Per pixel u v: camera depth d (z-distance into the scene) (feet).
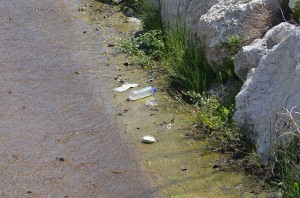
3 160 20.85
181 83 25.45
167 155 21.13
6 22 32.14
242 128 21.20
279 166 19.33
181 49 26.37
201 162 20.66
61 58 28.45
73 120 23.44
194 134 22.25
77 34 31.07
